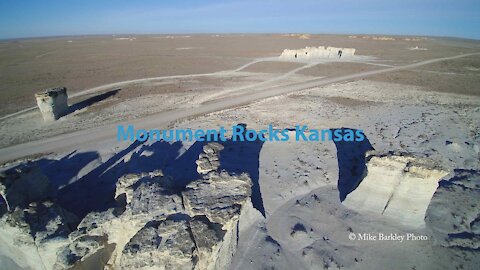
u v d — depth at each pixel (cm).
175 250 1153
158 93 4400
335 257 1381
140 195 1455
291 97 4069
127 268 1147
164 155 2461
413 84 4847
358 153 2408
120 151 2556
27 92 4653
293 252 1412
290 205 1739
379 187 1574
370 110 3512
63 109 3531
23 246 1285
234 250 1380
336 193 1844
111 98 4181
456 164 2233
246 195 1513
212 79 5388
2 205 1492
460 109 3550
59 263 1227
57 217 1401
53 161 2416
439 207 1706
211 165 1842
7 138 2883
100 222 1348
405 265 1353
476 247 1437
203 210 1371
